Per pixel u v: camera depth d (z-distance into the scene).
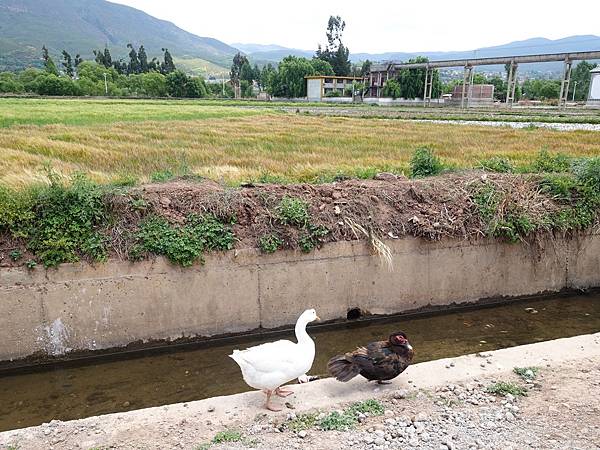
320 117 48.97
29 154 17.56
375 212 11.41
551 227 12.38
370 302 11.27
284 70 127.94
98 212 9.70
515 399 6.28
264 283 10.44
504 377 6.86
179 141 24.03
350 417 5.92
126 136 25.25
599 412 5.96
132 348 9.77
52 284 9.20
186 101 94.12
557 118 50.22
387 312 11.44
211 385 8.67
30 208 9.43
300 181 13.95
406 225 11.40
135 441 5.58
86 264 9.34
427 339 10.37
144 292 9.70
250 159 18.44
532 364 7.24
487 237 11.84
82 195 9.70
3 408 7.96
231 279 10.20
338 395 6.54
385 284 11.31
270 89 131.50
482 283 12.09
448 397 6.38
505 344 10.13
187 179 12.21
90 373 9.12
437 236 11.43
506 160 15.70
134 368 9.30
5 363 9.16
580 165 13.89
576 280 13.00
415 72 103.69
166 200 10.41
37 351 9.30
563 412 5.98
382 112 63.41
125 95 118.94
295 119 44.03
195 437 5.62
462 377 6.91
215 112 52.97
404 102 103.62
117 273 9.50
